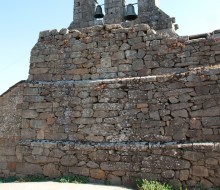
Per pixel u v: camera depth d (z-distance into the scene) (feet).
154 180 24.07
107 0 36.11
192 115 24.44
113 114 27.27
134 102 26.71
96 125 27.68
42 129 29.58
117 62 28.99
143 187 22.24
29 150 29.32
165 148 24.21
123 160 25.44
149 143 25.14
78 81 29.58
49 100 29.94
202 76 24.62
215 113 23.68
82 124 28.22
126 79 27.48
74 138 28.22
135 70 28.22
